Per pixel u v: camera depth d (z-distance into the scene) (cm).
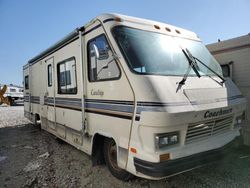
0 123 1041
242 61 509
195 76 353
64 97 534
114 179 388
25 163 486
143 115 287
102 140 415
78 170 438
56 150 575
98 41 384
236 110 367
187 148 302
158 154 279
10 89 2427
